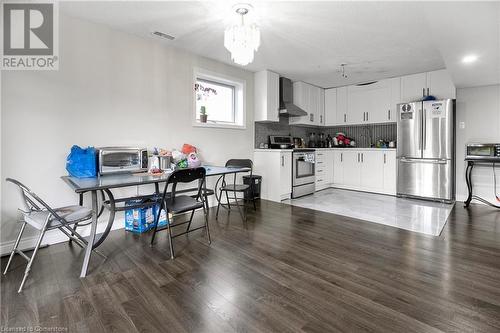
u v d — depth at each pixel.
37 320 1.49
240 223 3.29
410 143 4.63
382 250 2.43
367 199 4.66
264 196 4.68
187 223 3.26
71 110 2.67
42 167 2.52
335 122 5.84
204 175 2.62
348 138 5.97
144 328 1.42
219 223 3.29
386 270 2.05
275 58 3.92
